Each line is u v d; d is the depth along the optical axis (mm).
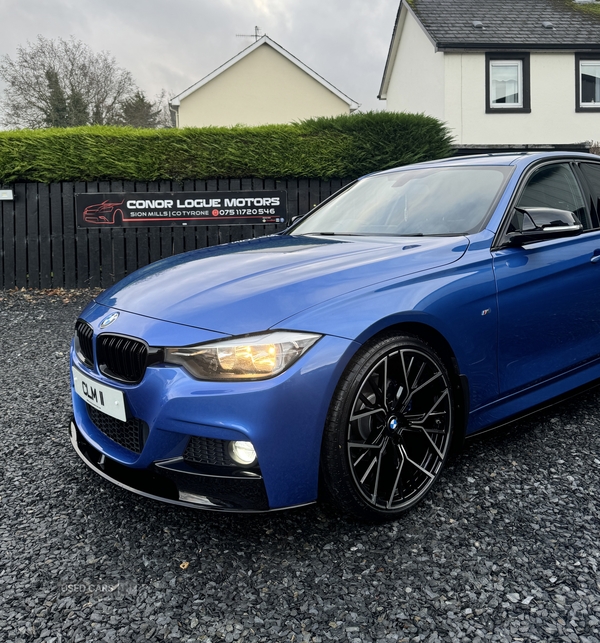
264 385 1959
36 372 4566
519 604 1826
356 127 8352
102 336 2316
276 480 2004
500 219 2797
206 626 1769
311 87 26469
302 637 1716
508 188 2936
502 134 16828
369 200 3490
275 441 1976
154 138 8242
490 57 16594
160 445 2076
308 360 2008
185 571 2035
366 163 8352
